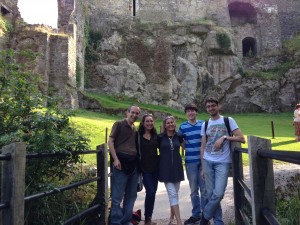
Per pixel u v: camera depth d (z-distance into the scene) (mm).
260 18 32094
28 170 4848
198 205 6242
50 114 5215
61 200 5363
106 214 5977
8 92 5309
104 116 19859
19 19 21750
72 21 22875
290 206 5695
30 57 6566
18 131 4766
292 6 33750
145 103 26062
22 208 3381
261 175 3492
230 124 5484
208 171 5469
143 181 6207
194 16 31812
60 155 4938
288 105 26953
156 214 6898
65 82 19891
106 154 6152
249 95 27578
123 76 26609
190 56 28531
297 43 29875
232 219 6020
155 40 28312
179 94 27391
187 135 6426
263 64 29641
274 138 14945
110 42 27812
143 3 30984
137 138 6043
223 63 28797
